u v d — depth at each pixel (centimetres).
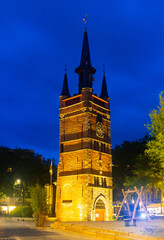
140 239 1766
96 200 5922
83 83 6531
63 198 6209
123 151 7650
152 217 4281
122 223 3400
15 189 7544
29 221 5719
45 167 8275
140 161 5231
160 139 3703
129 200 7238
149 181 5384
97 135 6456
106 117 6956
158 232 2158
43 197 3828
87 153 6009
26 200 7950
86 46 7319
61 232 2747
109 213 6228
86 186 5803
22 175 7462
